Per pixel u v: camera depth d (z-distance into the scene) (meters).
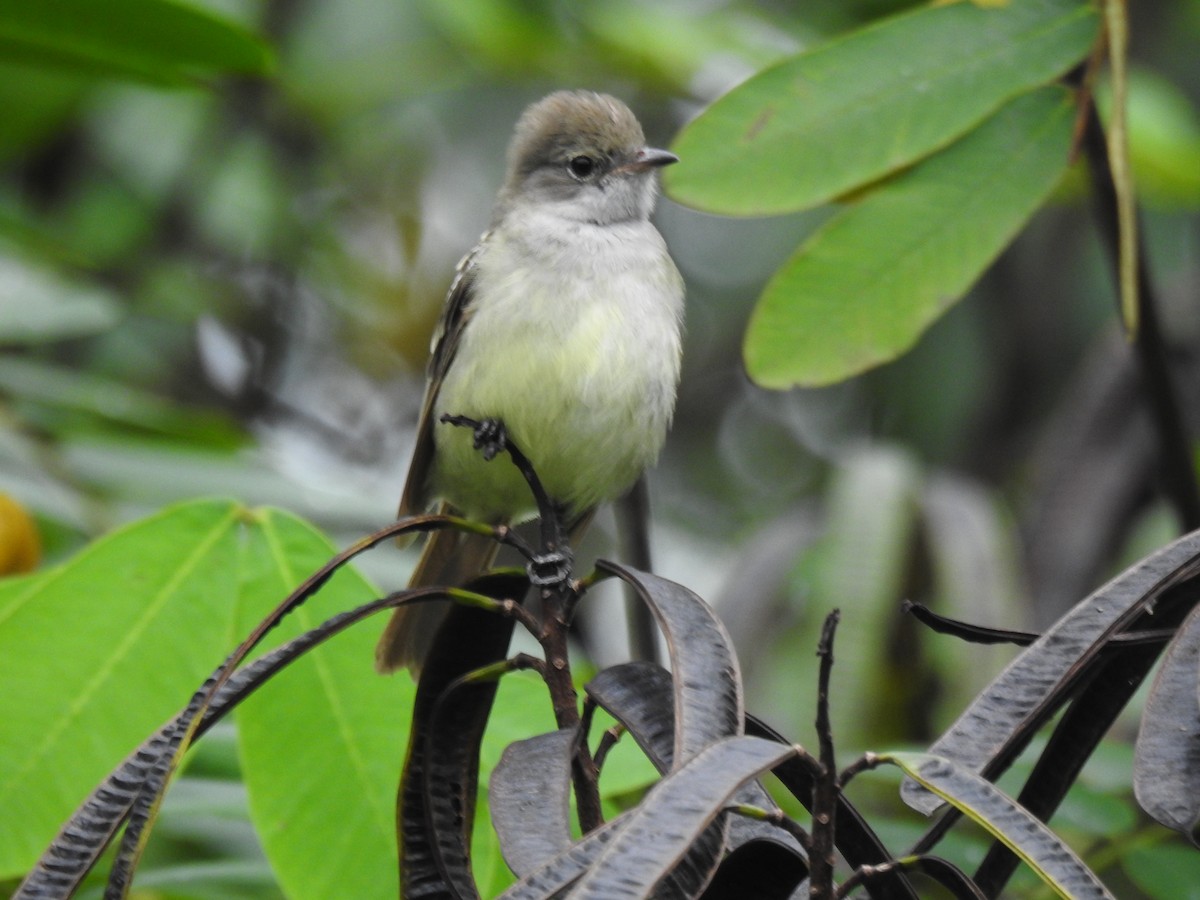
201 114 15.90
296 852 6.00
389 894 5.96
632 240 9.85
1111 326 14.26
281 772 6.10
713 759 3.59
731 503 17.27
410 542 9.47
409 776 4.75
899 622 10.73
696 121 6.89
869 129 6.81
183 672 6.12
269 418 15.97
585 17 13.02
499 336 9.48
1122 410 13.78
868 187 6.89
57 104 13.60
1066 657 4.33
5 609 6.09
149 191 15.80
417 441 9.72
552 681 4.68
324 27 16.08
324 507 9.84
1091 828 7.09
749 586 11.51
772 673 11.37
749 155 6.86
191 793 7.04
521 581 5.04
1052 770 4.69
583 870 3.69
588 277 9.54
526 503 10.05
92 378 12.35
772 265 17.62
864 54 6.83
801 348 7.02
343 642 6.25
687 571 16.58
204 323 15.77
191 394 15.28
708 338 17.83
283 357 16.16
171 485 9.54
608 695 4.32
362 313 16.84
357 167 17.11
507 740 6.26
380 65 15.60
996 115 6.77
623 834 3.43
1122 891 7.83
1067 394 15.30
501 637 4.93
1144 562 4.49
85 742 5.97
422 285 16.98
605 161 10.03
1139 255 7.75
